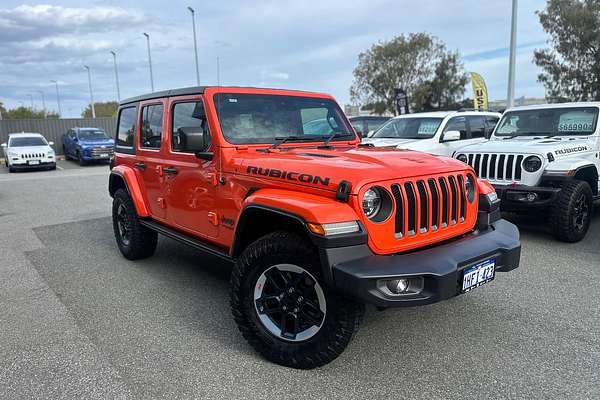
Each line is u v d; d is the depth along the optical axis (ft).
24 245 21.12
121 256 18.88
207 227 12.81
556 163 18.99
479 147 21.26
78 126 87.40
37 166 59.00
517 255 10.60
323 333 9.39
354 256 8.93
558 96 93.25
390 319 12.31
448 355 10.47
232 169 11.59
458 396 8.93
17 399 9.09
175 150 13.97
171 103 14.07
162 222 15.47
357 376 9.69
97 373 9.99
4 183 46.57
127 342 11.41
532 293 13.94
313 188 9.69
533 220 23.34
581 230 19.17
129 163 17.21
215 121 12.10
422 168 10.28
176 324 12.39
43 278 16.35
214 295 14.47
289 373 9.86
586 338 11.14
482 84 61.05
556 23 89.81
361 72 133.59
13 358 10.69
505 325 11.89
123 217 18.10
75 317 12.96
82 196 36.11
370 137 32.91
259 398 9.02
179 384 9.53
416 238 9.95
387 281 8.82
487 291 14.14
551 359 10.21
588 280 14.96
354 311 9.23
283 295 10.03
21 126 82.48
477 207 11.50
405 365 10.08
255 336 10.40
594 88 88.17
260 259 10.02
